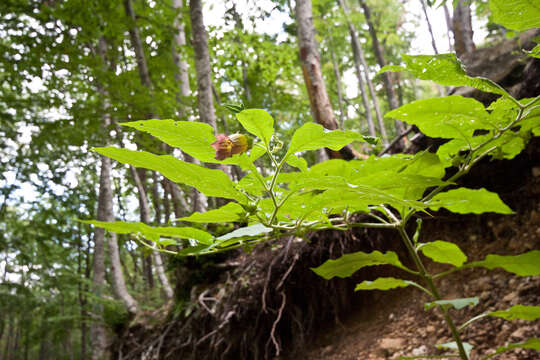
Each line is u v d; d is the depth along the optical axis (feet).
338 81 34.50
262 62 33.17
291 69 34.99
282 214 2.86
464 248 10.18
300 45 13.39
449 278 9.91
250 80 34.99
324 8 34.50
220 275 14.60
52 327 30.55
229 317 11.94
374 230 11.24
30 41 20.36
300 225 2.87
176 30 24.73
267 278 11.89
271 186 2.51
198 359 12.95
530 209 9.25
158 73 26.58
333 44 36.83
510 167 9.68
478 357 7.12
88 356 27.58
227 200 15.49
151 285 33.04
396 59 42.14
